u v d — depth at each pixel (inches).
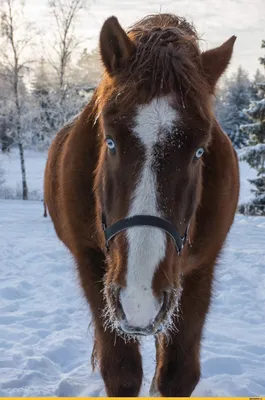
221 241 128.0
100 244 119.5
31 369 165.6
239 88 1691.7
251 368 171.3
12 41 892.0
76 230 126.1
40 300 249.0
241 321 223.3
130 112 90.6
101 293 124.2
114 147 92.6
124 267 87.0
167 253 87.7
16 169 1338.6
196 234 120.6
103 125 95.0
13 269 310.3
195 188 98.0
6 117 940.0
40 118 909.8
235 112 1679.4
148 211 87.4
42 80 913.5
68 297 253.3
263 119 680.4
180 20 120.0
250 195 893.8
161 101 90.7
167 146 88.8
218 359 173.9
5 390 148.2
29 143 937.5
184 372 123.7
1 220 526.0
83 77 849.5
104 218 106.3
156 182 88.3
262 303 249.6
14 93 929.5
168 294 89.7
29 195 956.0
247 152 662.5
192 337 125.3
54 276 291.7
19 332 200.1
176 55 95.7
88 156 122.6
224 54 106.2
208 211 121.3
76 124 130.7
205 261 126.0
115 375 119.0
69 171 125.3
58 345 185.3
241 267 309.1
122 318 88.2
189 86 92.8
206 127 92.0
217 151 122.4
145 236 86.4
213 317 227.1
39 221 525.0
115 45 99.6
